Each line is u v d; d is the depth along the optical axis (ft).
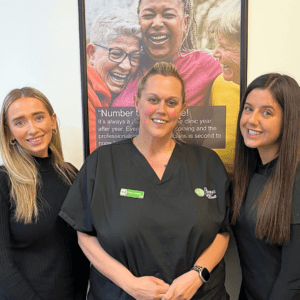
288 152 2.37
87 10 3.48
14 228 2.61
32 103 2.69
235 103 3.55
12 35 3.67
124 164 2.78
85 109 3.62
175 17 3.43
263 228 2.47
